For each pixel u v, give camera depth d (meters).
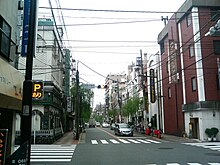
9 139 11.57
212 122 27.98
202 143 24.92
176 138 31.08
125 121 77.31
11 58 11.10
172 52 35.16
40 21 32.75
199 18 29.17
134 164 12.88
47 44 32.06
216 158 14.80
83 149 20.17
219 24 16.77
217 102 28.22
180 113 33.78
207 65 28.83
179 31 33.75
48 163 13.52
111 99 116.56
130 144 24.30
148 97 48.41
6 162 7.39
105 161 13.95
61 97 39.84
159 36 41.62
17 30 12.13
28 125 6.90
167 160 14.10
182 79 33.16
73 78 64.25
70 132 49.50
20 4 12.37
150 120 46.94
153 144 24.12
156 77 40.47
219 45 29.20
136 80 61.25
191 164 12.83
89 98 56.44
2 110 11.52
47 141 25.64
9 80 9.54
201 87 28.55
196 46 29.06
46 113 29.31
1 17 9.96
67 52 47.03
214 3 29.45
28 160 6.74
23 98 7.04
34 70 31.42
